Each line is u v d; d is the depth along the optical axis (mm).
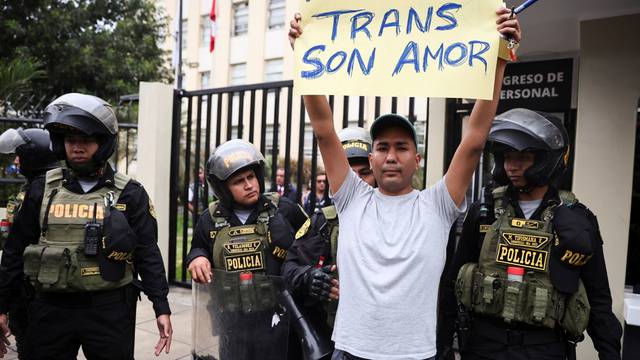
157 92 5453
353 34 1826
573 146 3621
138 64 13109
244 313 2180
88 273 2270
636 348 2492
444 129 3824
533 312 1894
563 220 1923
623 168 3109
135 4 13547
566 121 3562
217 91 5285
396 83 1747
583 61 3219
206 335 2266
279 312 2176
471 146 1752
